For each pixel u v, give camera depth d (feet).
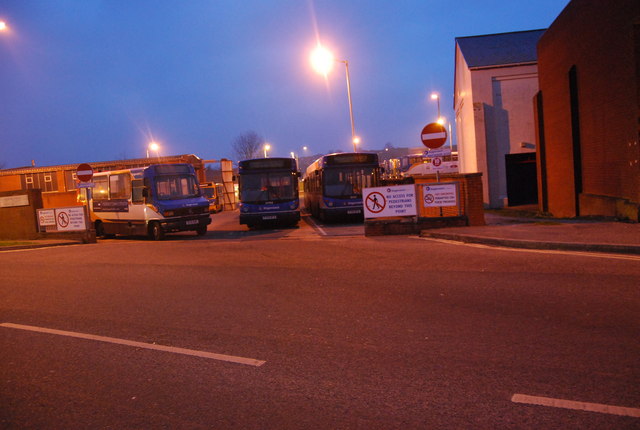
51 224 67.87
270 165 75.61
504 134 97.86
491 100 97.55
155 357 16.55
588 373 13.28
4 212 71.56
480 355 15.03
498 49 103.50
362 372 14.28
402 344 16.44
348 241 46.16
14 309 24.81
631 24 43.19
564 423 10.81
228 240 56.44
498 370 13.83
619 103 47.21
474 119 97.81
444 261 31.40
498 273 26.63
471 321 18.48
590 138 55.83
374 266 31.19
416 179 73.10
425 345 16.21
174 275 32.24
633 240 31.94
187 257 40.96
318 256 37.01
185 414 12.34
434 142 48.93
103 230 74.54
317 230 65.05
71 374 15.47
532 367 13.89
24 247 59.88
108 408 12.92
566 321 17.75
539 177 77.66
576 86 60.13
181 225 66.03
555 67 66.64
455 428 10.87
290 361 15.49
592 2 52.54
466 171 114.42
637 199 43.39
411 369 14.28
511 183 102.73
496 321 18.29
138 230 66.44
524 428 10.71
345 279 27.61
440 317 19.22
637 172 43.24
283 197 75.10
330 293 24.38
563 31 62.49
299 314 20.88
